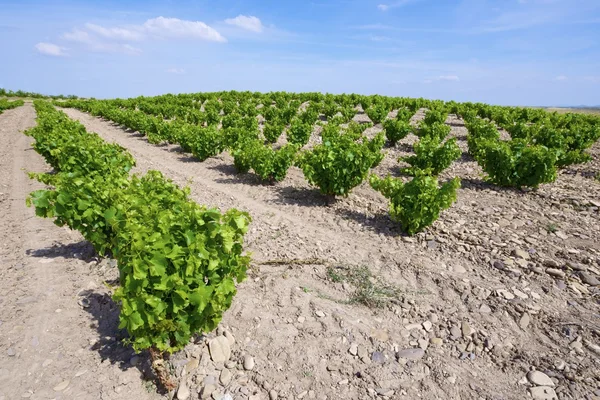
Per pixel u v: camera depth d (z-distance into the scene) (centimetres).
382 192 643
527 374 327
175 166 1217
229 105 2762
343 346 358
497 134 1310
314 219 698
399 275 488
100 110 3105
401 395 306
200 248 296
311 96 3350
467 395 307
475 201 775
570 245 552
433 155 971
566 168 1084
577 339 365
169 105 2938
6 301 420
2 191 888
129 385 311
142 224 344
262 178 962
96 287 454
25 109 3834
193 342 356
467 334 376
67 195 464
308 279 472
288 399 300
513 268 491
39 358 338
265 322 388
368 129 1905
